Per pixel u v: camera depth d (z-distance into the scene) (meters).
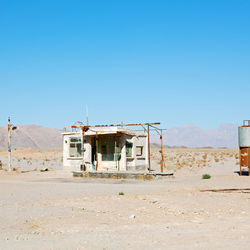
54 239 9.15
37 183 25.80
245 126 29.14
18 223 11.39
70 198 17.34
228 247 7.98
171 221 11.70
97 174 30.73
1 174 34.62
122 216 12.56
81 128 37.50
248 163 28.72
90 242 8.72
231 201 15.77
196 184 23.44
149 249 7.89
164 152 95.50
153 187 21.80
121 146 35.91
